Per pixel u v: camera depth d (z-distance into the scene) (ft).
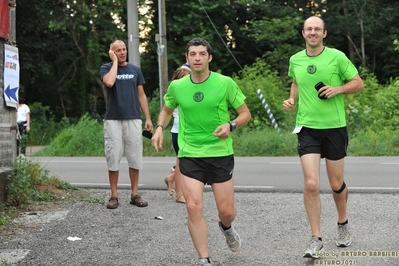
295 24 104.01
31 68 104.83
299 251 20.86
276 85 81.76
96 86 121.08
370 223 24.43
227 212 18.42
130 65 28.45
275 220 25.29
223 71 119.85
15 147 27.73
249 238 22.63
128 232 23.52
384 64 123.54
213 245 21.76
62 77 114.93
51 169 47.09
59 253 20.72
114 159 27.89
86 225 24.43
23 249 21.06
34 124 96.89
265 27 103.86
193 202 17.88
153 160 53.16
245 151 57.67
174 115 28.76
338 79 20.07
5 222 24.20
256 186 35.37
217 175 18.26
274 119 65.77
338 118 20.02
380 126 64.69
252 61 122.01
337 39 121.39
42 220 24.97
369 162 47.80
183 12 111.65
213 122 18.13
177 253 20.77
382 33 120.16
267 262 19.69
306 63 20.20
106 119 28.02
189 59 18.01
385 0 119.75
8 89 26.84
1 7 25.90
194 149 18.21
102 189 33.99
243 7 115.03
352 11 119.75
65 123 100.53
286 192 32.45
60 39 110.42
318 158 19.90
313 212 19.54
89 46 108.78
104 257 20.36
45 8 100.94
